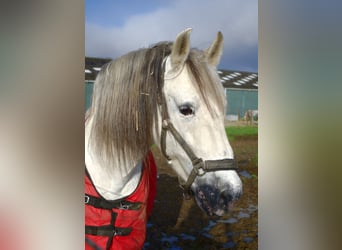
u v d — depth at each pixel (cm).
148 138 94
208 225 200
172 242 188
